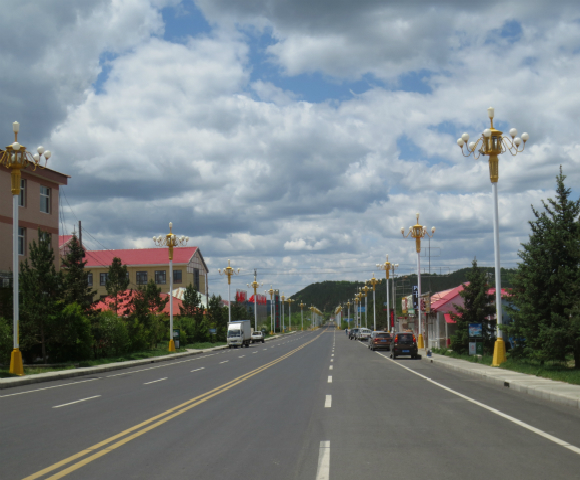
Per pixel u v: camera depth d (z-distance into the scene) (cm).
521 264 2222
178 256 9012
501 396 1541
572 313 1998
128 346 4209
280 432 1002
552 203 2186
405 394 1603
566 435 952
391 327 6850
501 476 680
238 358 3822
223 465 753
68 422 1159
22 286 2975
